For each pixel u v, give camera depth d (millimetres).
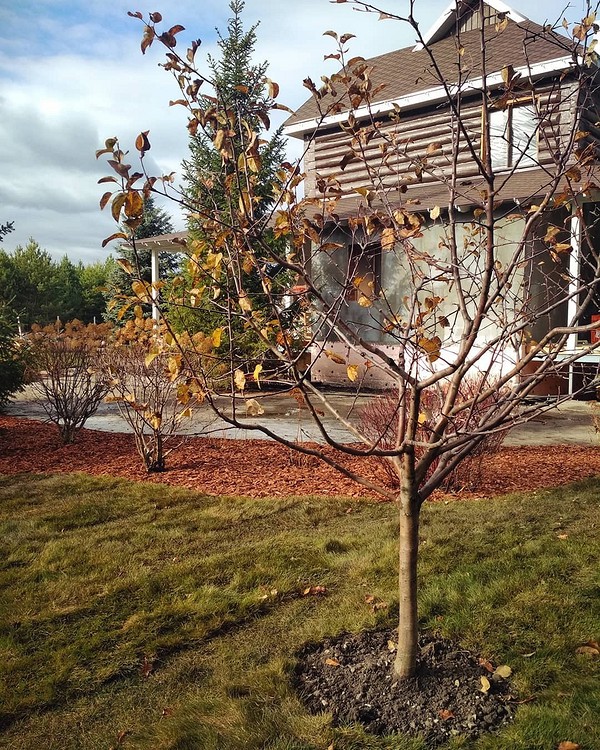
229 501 5898
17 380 10992
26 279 41031
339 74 2619
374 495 6082
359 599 3830
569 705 2738
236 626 3611
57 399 8836
